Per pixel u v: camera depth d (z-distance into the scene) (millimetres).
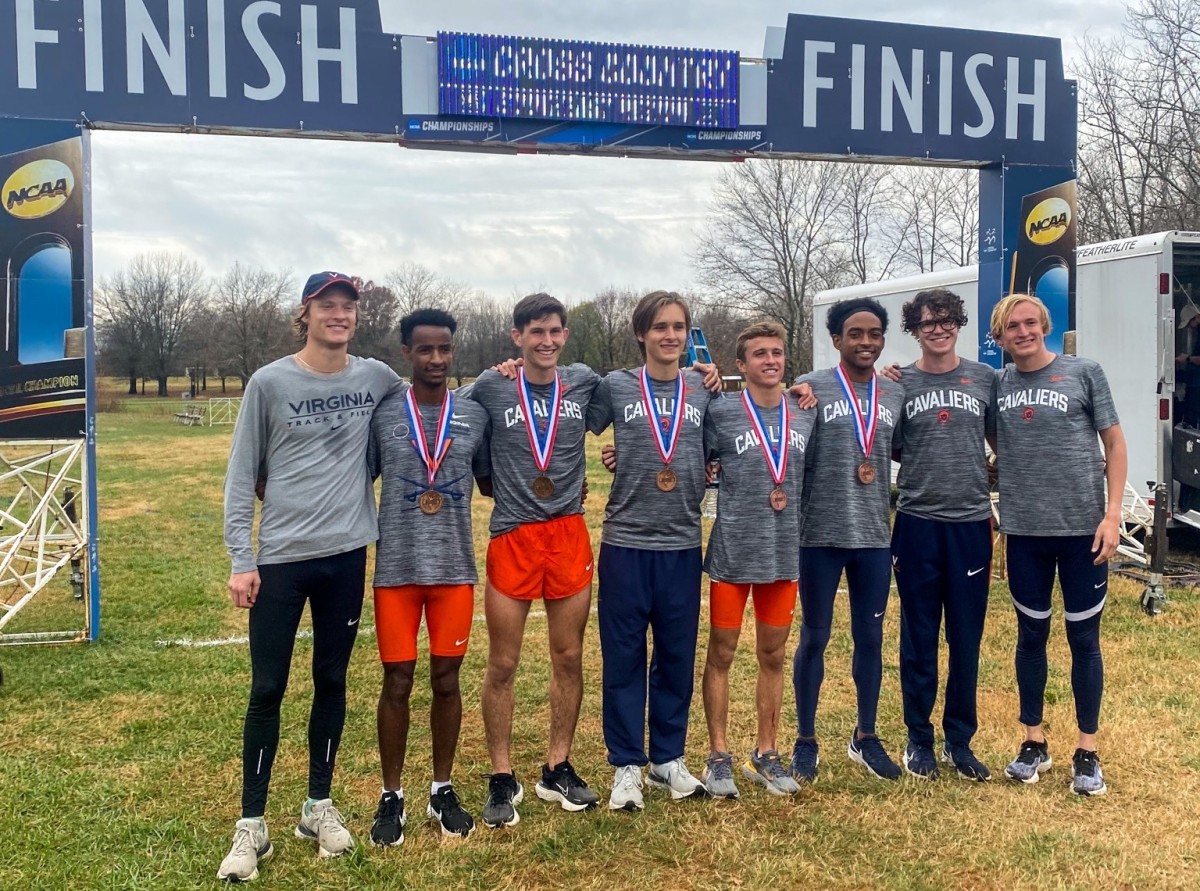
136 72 5191
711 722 3479
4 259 5168
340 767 3760
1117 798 3439
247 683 4773
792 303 30328
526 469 3203
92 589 5488
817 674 3578
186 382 55094
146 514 11391
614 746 3383
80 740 4020
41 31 5094
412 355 3068
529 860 3020
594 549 8953
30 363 5250
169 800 3453
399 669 3090
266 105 5355
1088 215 18656
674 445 3250
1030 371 3484
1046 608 3539
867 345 3451
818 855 3047
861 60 6164
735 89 5973
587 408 3371
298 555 2881
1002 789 3518
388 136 5539
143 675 4898
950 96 6309
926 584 3574
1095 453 3422
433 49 5562
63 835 3168
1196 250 7043
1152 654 5184
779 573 3348
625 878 2932
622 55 5789
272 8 5336
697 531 3365
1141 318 7047
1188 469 6777
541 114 5691
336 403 2949
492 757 3334
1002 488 3545
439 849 3076
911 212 29344
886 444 3488
